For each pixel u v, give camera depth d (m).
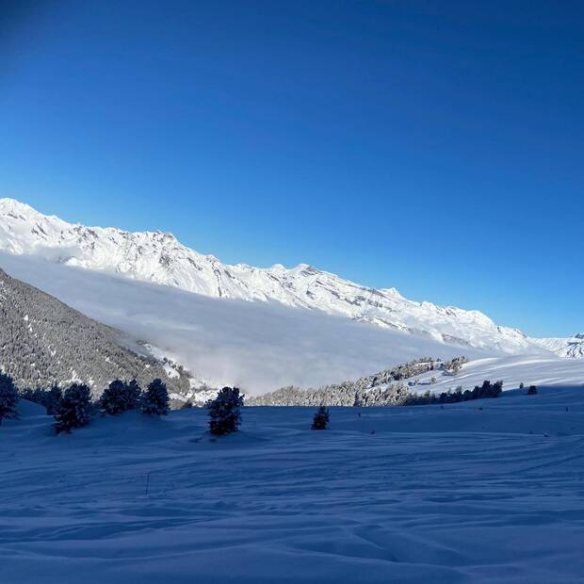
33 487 15.63
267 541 5.80
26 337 190.75
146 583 4.43
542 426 38.53
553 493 10.91
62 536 6.63
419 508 8.35
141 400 41.72
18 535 6.70
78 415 38.12
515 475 14.94
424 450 22.00
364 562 4.93
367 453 21.28
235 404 33.44
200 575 4.61
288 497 11.26
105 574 4.62
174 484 15.05
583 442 23.27
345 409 62.94
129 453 27.02
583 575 4.59
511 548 5.50
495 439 27.88
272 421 48.38
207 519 7.93
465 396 89.25
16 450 31.75
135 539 6.04
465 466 16.98
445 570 4.70
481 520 7.09
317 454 21.34
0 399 46.66
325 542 5.68
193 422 43.03
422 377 150.00
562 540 5.82
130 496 12.91
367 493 11.52
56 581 4.43
